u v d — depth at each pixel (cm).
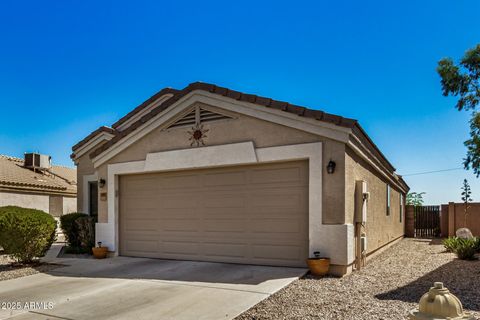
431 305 321
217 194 1002
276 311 564
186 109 1041
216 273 846
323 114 838
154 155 1079
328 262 807
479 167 1527
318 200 841
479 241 1270
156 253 1087
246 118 948
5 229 968
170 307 595
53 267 979
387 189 1455
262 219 934
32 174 2133
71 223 1340
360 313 548
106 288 731
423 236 2127
